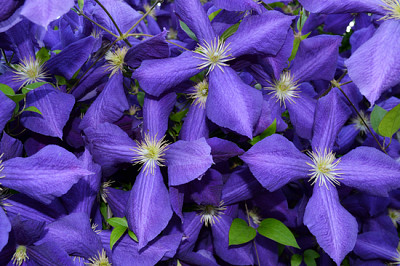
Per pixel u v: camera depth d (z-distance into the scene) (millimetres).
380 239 459
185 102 444
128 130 418
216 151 383
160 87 394
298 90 435
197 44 423
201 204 399
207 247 430
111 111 407
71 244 377
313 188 400
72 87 419
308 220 389
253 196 418
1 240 337
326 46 423
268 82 427
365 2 393
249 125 375
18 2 351
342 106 415
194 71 399
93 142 396
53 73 413
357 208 466
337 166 406
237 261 416
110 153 397
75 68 403
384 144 448
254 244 430
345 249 381
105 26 436
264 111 399
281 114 442
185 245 405
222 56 399
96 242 385
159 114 404
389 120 414
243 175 414
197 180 391
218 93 389
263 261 427
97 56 427
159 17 594
